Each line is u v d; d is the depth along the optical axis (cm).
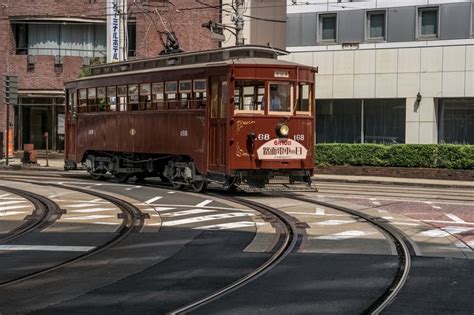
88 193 1947
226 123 1858
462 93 3081
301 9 3419
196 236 1235
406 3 3212
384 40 3266
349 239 1202
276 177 1905
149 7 4059
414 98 3172
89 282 874
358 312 726
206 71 1941
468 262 1005
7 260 1021
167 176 2188
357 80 3291
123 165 2398
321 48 3366
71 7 4169
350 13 3325
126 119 2316
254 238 1209
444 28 3136
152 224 1376
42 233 1264
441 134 3194
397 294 808
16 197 1823
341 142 3381
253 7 3925
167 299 783
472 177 2803
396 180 2759
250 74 1856
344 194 2033
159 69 2153
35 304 763
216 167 1909
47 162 3419
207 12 4106
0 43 4166
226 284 860
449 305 759
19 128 4184
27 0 4159
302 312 725
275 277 899
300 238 1210
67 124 2709
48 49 4212
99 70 2553
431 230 1323
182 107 2053
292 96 1911
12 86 3384
